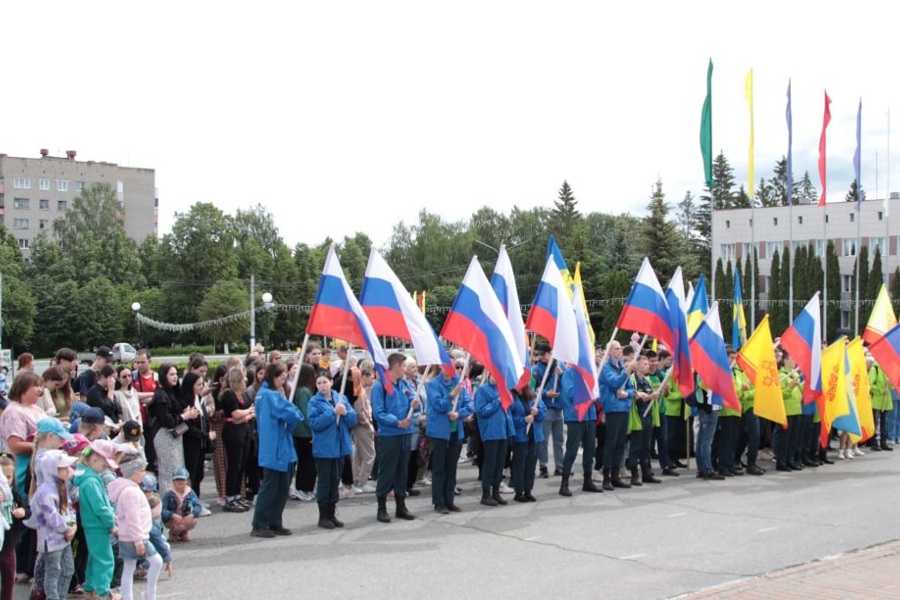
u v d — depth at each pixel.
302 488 12.90
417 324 11.70
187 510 9.91
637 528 10.63
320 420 10.59
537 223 93.31
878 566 8.66
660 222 61.44
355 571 8.59
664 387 15.36
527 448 12.66
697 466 15.13
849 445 17.72
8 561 7.39
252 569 8.70
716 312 14.72
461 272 87.25
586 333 12.93
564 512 11.74
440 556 9.20
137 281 83.00
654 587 7.93
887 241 52.03
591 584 8.05
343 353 15.81
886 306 19.28
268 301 43.22
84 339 69.19
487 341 11.74
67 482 7.58
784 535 10.21
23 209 107.31
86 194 91.44
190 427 11.62
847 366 16.59
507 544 9.77
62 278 79.00
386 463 11.12
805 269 54.53
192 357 11.78
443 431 11.69
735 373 15.67
